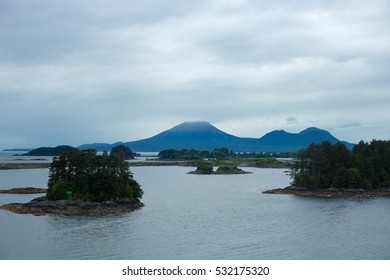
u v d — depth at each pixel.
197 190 190.00
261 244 84.56
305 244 84.56
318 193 169.00
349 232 95.69
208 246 82.75
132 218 112.38
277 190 178.62
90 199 126.94
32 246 81.50
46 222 105.31
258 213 122.00
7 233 92.31
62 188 129.88
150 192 180.62
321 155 178.50
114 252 78.12
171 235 92.06
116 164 133.88
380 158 188.25
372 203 144.25
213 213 121.88
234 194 172.50
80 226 100.69
